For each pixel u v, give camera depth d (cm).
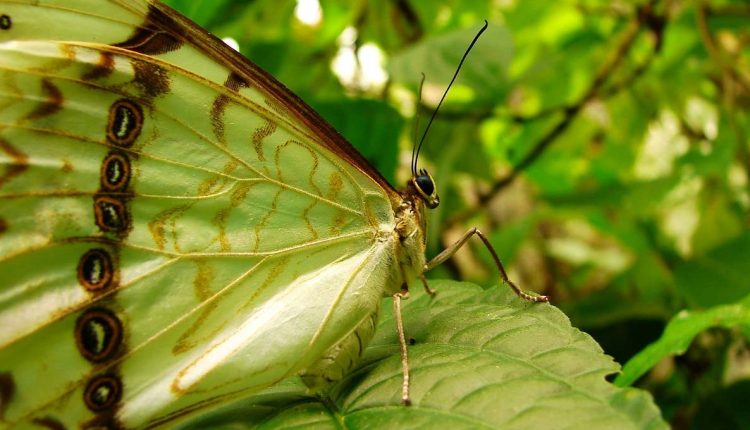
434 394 15
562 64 33
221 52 16
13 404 15
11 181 15
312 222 16
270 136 16
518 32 34
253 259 16
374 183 17
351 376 16
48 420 15
